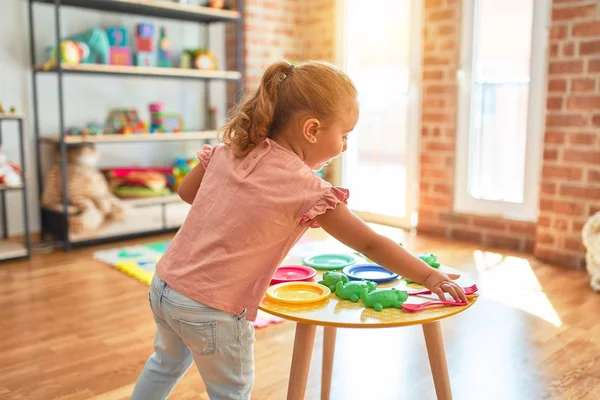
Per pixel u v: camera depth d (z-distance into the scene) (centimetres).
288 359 187
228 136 114
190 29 399
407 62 372
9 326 213
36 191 348
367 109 407
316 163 112
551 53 284
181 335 106
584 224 280
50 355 190
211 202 109
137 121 355
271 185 103
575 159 281
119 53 342
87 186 331
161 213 370
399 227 377
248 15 391
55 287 257
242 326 106
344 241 102
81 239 322
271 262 105
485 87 329
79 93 357
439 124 346
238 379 109
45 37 342
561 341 198
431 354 116
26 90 340
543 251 298
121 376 175
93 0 322
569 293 247
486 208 332
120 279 269
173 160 403
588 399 160
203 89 412
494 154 331
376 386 169
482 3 321
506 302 236
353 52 404
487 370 178
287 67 110
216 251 104
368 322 97
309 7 419
